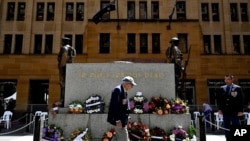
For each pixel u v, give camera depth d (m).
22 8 34.44
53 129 9.45
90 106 10.16
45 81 32.38
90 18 33.34
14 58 32.28
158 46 32.44
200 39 33.09
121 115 6.39
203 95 31.06
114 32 32.22
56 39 33.31
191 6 33.56
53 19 34.19
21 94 31.39
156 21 32.47
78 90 10.78
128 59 31.48
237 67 32.09
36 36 33.91
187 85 31.56
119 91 6.47
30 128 18.00
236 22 34.03
